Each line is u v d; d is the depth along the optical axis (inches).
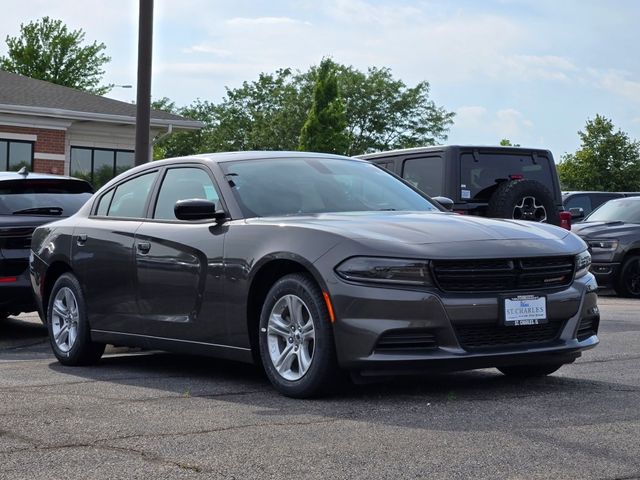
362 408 224.2
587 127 2491.4
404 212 267.7
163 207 293.0
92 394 251.0
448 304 226.5
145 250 287.7
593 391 246.1
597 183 2472.9
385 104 3206.2
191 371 296.2
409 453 178.9
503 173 484.7
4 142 1153.4
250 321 253.8
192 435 196.9
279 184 276.1
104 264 304.2
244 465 172.1
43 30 2399.1
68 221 330.6
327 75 2472.9
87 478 165.3
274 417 215.0
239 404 232.7
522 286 236.5
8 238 405.1
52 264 330.3
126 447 187.0
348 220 248.7
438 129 3216.0
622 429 198.1
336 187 281.1
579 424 203.2
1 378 286.5
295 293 238.8
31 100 1170.0
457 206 472.1
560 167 2527.1
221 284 259.8
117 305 299.4
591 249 682.2
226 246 259.8
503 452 178.7
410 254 227.3
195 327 269.7
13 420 214.7
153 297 284.8
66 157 1193.4
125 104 1274.6
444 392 245.3
